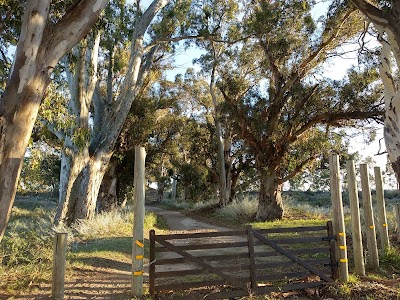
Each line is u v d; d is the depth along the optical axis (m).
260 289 6.35
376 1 9.51
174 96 30.55
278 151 19.45
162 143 31.98
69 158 14.71
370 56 15.73
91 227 13.73
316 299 6.25
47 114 9.34
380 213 9.14
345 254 6.98
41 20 6.16
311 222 17.44
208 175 38.47
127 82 17.02
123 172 26.34
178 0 19.75
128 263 9.00
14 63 6.09
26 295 6.05
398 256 8.47
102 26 11.75
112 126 16.67
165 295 6.09
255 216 21.34
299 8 15.97
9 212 5.76
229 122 20.69
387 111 7.96
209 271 6.18
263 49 18.88
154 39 20.22
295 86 17.62
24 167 9.92
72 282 6.95
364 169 8.43
